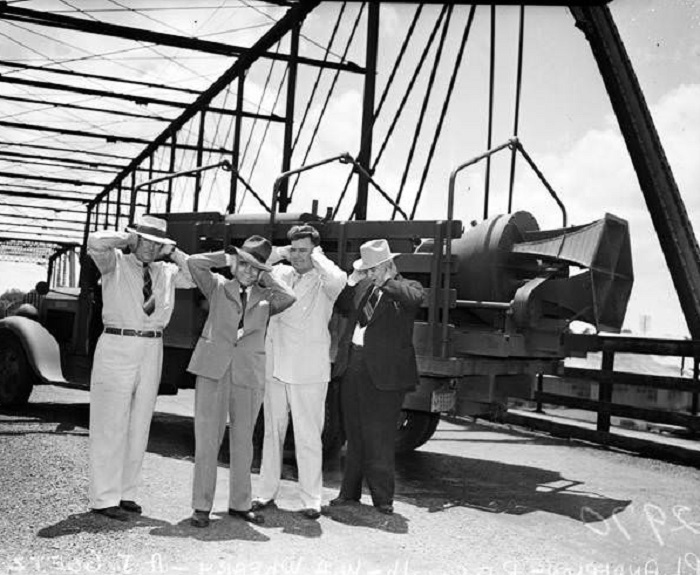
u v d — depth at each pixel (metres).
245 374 4.44
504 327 6.12
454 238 5.80
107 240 4.38
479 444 8.82
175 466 6.11
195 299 7.39
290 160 16.56
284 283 4.56
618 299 6.04
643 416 8.58
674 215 11.68
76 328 8.71
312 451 4.79
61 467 5.58
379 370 4.94
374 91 13.45
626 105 11.88
